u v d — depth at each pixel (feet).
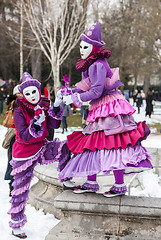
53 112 12.14
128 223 11.29
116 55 112.88
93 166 10.40
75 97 10.80
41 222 14.55
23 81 12.80
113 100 11.13
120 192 11.34
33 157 12.49
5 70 137.90
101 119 10.97
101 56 11.16
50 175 15.66
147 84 157.28
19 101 12.24
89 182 11.78
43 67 120.98
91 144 10.78
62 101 11.32
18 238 12.95
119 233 11.16
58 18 70.13
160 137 38.81
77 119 59.41
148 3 92.22
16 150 12.54
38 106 11.78
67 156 12.12
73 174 10.59
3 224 14.24
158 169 20.27
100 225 11.43
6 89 65.31
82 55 11.50
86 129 11.38
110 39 101.55
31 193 16.66
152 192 18.42
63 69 120.78
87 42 11.30
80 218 11.67
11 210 12.90
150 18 92.58
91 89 10.78
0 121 51.96
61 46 68.39
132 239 10.94
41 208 15.78
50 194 15.89
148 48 104.83
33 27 73.05
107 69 11.25
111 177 17.51
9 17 93.35
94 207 11.22
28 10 70.79
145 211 10.87
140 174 19.70
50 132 19.08
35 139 12.32
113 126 10.74
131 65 119.55
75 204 11.34
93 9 65.77
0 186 19.69
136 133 10.77
